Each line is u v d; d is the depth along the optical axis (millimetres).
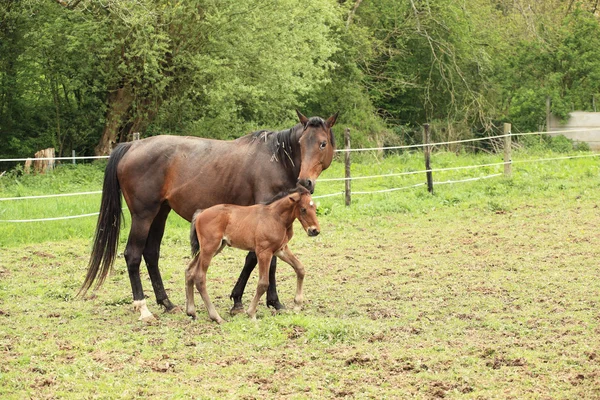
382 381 6414
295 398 6039
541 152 25000
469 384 6305
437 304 8969
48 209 15414
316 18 25406
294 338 7652
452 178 19656
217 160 8891
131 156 8961
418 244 12797
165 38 22031
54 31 23281
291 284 10242
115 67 24250
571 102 28297
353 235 13758
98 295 9867
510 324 7977
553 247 11984
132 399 6066
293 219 8328
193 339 7680
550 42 29984
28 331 8055
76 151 27406
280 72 23812
